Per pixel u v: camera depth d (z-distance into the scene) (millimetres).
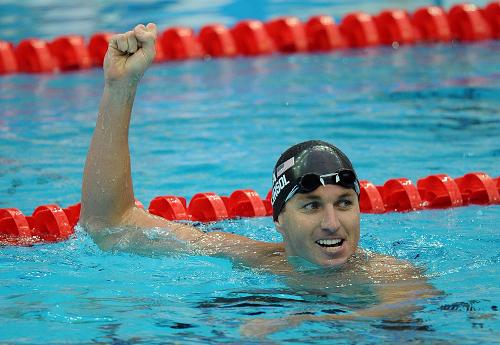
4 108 28312
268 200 18391
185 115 27016
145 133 25156
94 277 13594
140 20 44156
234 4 48156
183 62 36219
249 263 13469
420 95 28516
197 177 21000
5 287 13273
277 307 11797
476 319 11188
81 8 48938
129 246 14477
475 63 32781
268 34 38125
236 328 11109
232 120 26219
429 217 17328
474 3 43438
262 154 22688
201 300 12273
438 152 22406
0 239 16422
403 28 37875
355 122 25578
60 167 21875
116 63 14289
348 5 46281
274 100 28500
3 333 11219
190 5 48562
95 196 14656
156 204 18000
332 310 11555
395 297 11961
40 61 34750
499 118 25500
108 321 11578
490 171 20656
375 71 32406
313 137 24125
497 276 13109
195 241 14398
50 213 16922
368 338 10578
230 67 34562
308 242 12445
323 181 12195
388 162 21688
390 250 14688
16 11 49031
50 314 11914
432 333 10727
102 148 14531
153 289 12883
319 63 34531
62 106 28391
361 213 17859
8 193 19812
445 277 13078
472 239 15445
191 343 10672
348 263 12961
